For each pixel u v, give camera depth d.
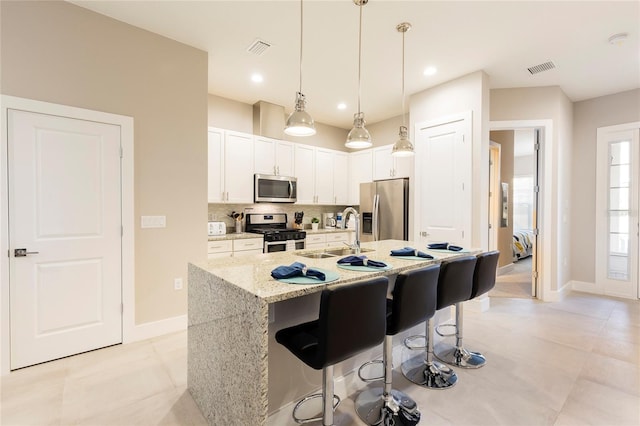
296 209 5.37
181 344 2.63
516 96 3.94
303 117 2.23
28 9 2.21
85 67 2.43
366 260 1.90
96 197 2.50
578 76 3.59
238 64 3.32
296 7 2.39
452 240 3.63
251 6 2.38
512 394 1.96
